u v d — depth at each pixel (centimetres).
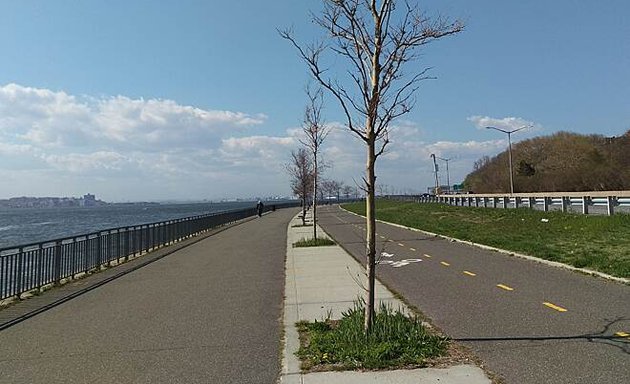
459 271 1234
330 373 551
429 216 3719
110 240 1653
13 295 1094
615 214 2295
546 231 1992
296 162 6112
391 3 659
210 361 629
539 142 9519
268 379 560
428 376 532
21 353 690
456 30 736
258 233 2945
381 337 628
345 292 1019
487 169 10750
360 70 666
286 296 1009
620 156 6431
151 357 655
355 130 643
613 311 789
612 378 517
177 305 980
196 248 2152
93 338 758
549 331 691
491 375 532
